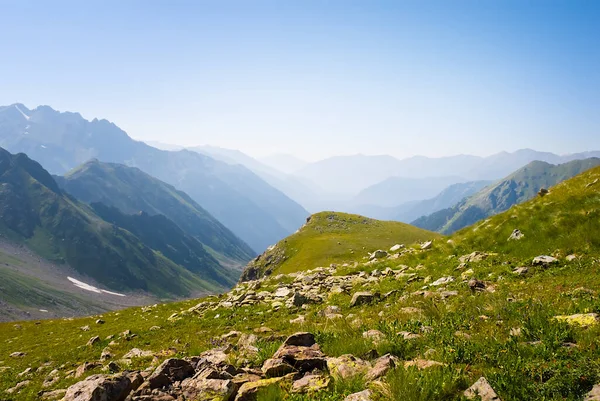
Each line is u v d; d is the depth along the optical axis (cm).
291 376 888
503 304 1248
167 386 933
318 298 2416
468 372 791
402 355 973
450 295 1670
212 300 3700
